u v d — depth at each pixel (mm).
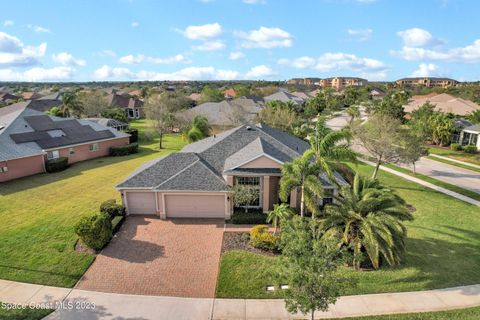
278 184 22984
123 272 16484
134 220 22516
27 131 37500
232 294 14773
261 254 18109
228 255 17984
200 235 20453
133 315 13430
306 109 75500
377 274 16203
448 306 13867
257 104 69438
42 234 20156
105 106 78125
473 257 18094
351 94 121500
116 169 36500
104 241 18703
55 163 35500
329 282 10695
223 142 27734
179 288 15234
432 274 16281
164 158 25328
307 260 10797
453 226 22234
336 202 21750
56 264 16922
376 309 13664
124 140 47500
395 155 29219
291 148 27062
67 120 43906
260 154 22422
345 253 11750
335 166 19438
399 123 30656
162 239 19906
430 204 26406
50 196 27250
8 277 15742
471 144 47906
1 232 20375
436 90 127812
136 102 90812
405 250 17781
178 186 22312
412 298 14391
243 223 22016
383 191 18172
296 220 14180
